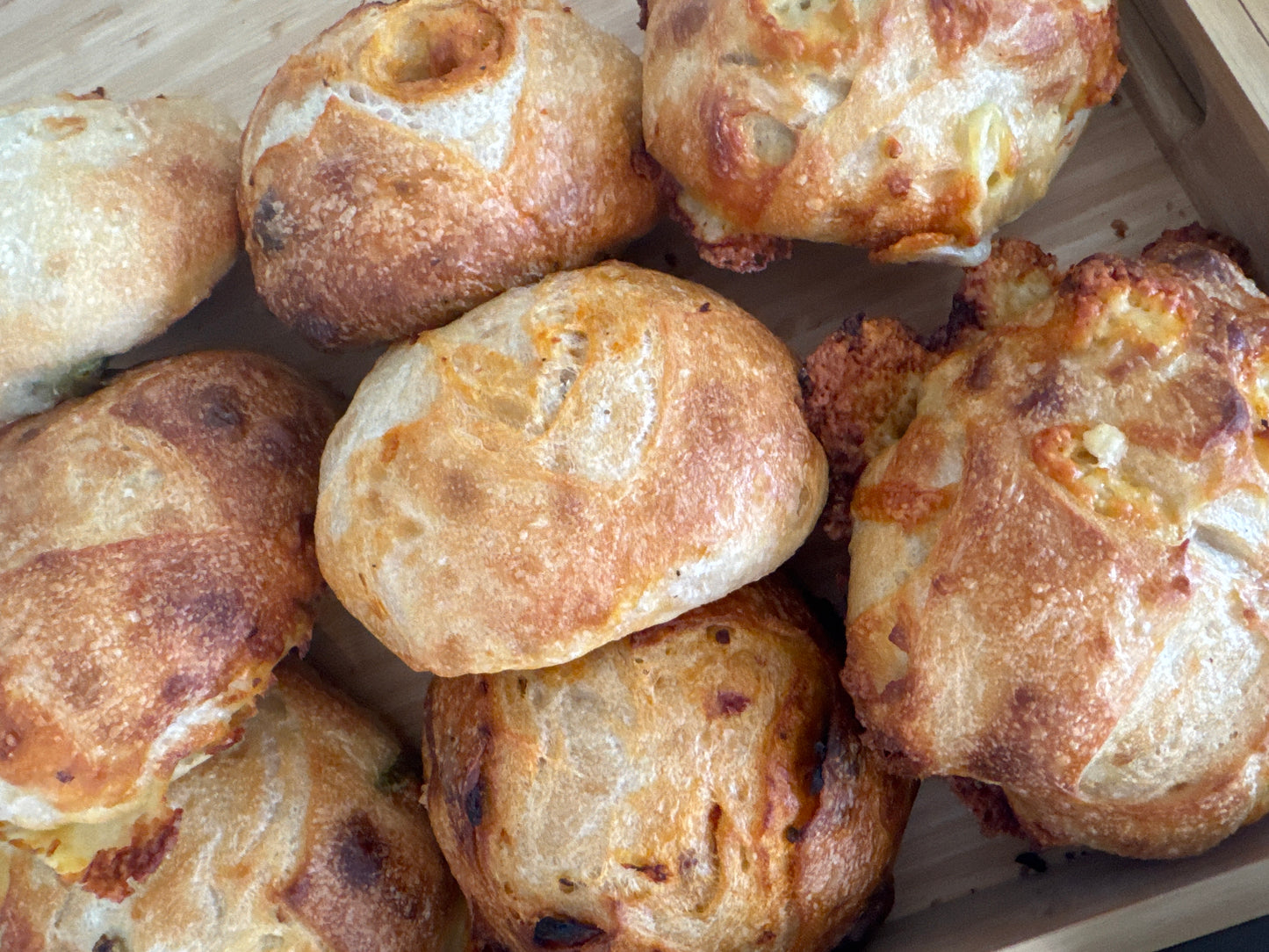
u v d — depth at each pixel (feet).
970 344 0.74
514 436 0.69
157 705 0.74
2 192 0.78
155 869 0.80
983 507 0.64
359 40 0.77
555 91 0.77
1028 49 0.67
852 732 0.77
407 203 0.75
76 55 1.05
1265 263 0.77
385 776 0.88
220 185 0.85
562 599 0.68
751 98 0.69
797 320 0.89
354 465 0.73
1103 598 0.61
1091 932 0.67
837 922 0.78
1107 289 0.64
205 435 0.80
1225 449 0.61
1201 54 0.72
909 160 0.68
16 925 0.80
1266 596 0.63
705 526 0.69
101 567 0.74
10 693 0.72
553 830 0.74
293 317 0.81
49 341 0.79
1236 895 0.66
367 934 0.82
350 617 0.97
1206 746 0.64
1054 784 0.64
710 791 0.73
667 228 0.90
